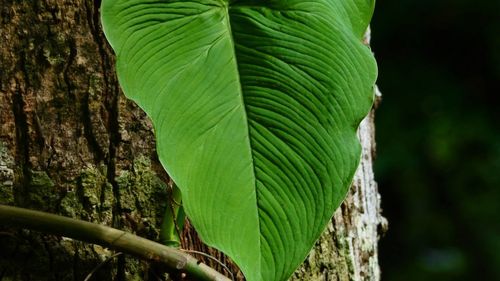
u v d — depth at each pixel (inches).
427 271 173.6
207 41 62.5
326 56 62.7
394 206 177.8
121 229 66.2
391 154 174.4
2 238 65.5
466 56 184.4
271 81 62.7
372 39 181.2
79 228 63.8
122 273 66.2
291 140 62.6
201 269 64.5
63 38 66.7
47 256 65.6
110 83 66.9
